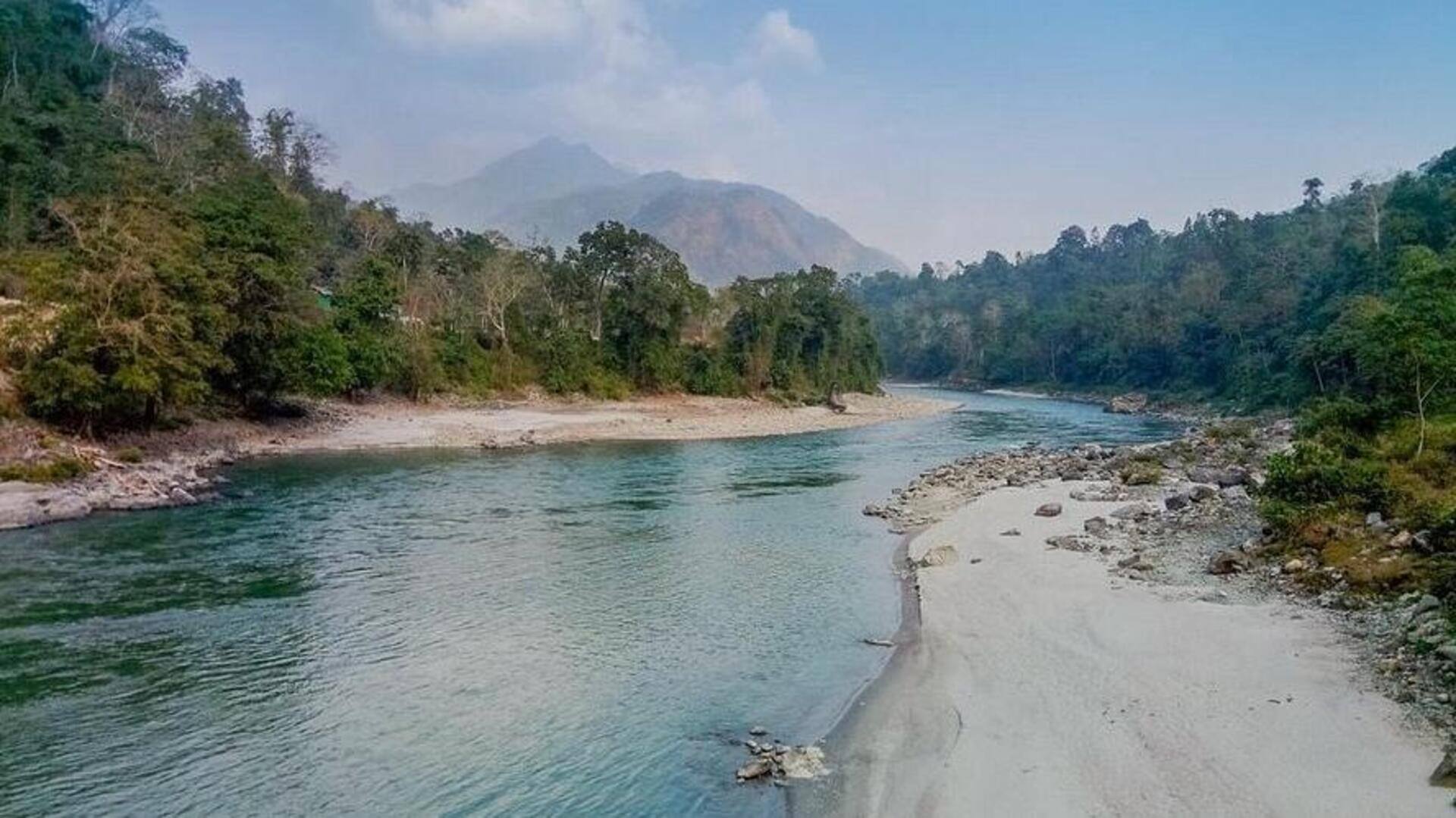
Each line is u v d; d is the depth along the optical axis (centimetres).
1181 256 17925
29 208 6775
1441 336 3512
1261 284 11788
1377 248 9131
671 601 2625
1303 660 1780
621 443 7281
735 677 2017
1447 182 9562
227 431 5844
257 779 1528
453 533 3550
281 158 11225
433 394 8419
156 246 4956
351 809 1431
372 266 8088
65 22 9794
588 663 2109
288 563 3016
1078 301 18025
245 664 2067
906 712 1758
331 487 4631
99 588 2666
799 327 12038
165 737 1684
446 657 2141
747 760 1596
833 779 1499
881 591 2739
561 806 1438
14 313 4694
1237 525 3138
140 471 4322
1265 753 1406
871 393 13700
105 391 4622
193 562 2995
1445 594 1948
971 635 2177
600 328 10619
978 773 1445
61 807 1427
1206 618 2102
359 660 2108
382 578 2842
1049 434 8569
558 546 3347
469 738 1692
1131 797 1321
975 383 18825
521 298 10200
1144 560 2711
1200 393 12256
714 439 7894
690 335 11750
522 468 5584
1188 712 1588
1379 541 2372
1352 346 6556
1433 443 3406
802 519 3928
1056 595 2414
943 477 5044
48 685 1920
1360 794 1255
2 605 2481
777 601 2628
